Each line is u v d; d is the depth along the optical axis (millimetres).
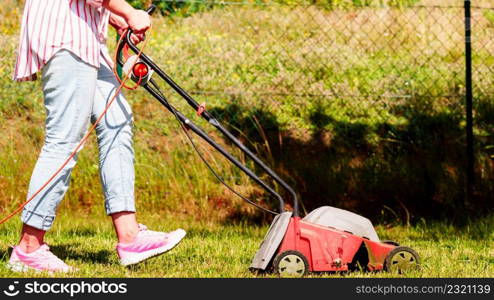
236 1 16578
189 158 11547
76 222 9891
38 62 5820
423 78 14234
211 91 13406
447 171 11617
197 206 11070
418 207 11086
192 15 16219
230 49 14789
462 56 14922
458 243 8828
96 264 6586
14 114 12352
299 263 6012
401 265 6344
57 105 5832
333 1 16453
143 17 5941
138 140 12000
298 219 6105
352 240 6199
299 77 14062
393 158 12070
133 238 6152
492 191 11336
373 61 14789
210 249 7871
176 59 14211
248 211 10992
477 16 16203
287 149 12219
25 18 5949
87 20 5844
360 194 11344
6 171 11078
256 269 6141
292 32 15656
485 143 12398
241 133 12148
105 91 6133
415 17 16156
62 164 5867
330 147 12453
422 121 12969
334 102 13461
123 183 6113
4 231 8680
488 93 13625
